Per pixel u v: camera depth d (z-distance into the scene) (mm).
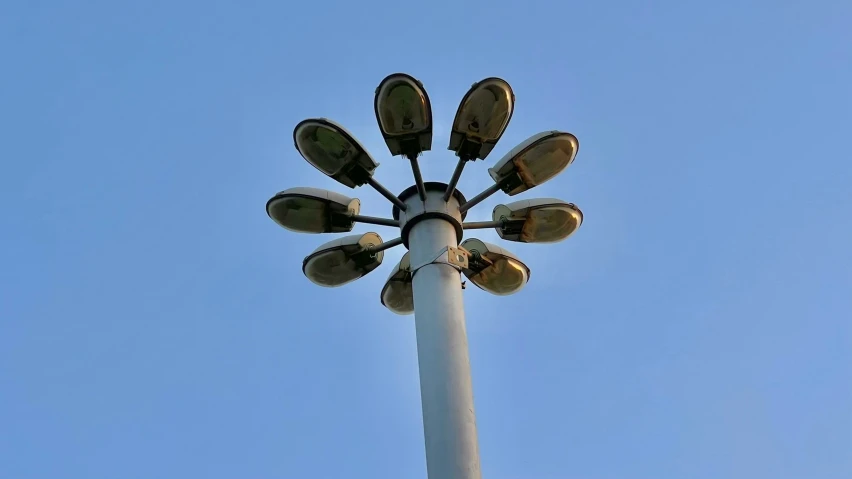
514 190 8461
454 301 7750
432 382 7238
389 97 7910
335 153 8203
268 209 8586
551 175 8453
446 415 7055
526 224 8695
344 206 8523
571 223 8766
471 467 6848
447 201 8344
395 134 8047
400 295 9242
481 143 8203
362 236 8719
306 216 8586
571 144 8359
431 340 7484
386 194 8375
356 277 8867
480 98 8039
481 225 8641
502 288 9008
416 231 8188
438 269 7898
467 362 7449
